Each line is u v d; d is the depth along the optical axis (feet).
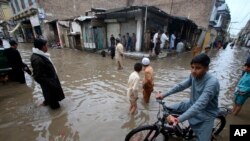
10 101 16.53
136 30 45.21
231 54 64.44
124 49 46.93
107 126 12.69
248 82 13.00
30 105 15.67
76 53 49.60
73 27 57.16
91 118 13.73
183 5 75.82
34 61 12.99
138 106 15.72
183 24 58.08
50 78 13.88
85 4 81.56
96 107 15.55
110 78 24.71
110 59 39.99
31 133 11.83
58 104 15.14
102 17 50.80
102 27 52.03
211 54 60.29
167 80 24.72
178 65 35.81
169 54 47.75
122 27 48.83
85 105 15.89
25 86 20.58
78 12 79.46
